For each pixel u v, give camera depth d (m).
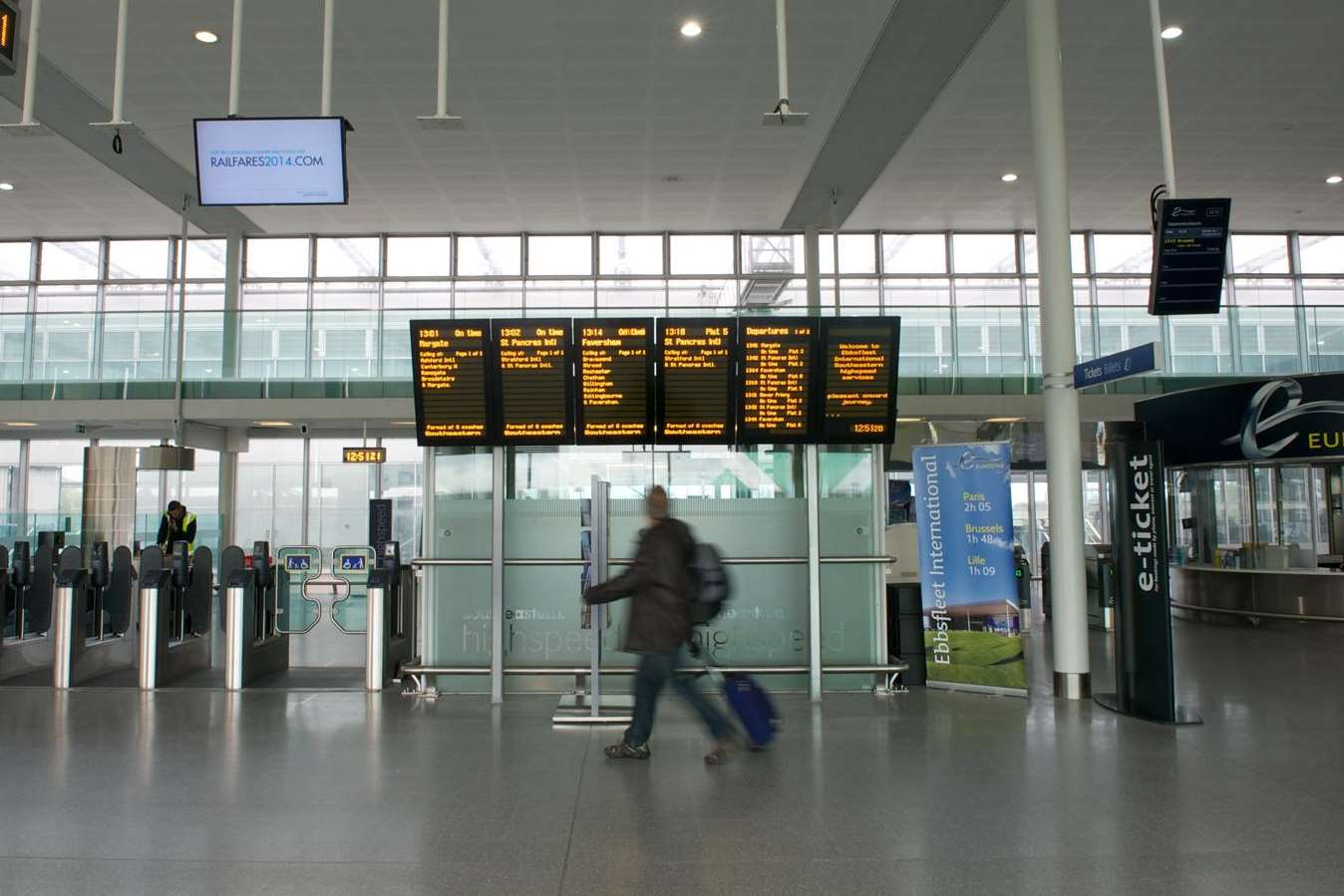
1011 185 16.77
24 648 9.18
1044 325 7.89
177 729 6.51
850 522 7.98
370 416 15.48
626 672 7.46
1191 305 7.94
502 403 7.54
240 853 4.07
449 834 4.30
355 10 10.35
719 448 8.01
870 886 3.69
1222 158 15.40
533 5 10.31
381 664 8.00
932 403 15.26
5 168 15.23
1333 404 12.75
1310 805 4.69
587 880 3.76
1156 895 3.60
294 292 19.17
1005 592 7.70
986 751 5.80
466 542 7.93
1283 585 13.29
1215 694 7.77
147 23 10.55
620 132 13.99
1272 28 11.02
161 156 14.62
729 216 18.20
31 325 15.83
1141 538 6.85
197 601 9.78
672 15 10.59
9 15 6.43
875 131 13.96
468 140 14.24
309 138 7.77
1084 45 11.34
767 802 4.77
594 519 6.86
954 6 10.41
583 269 19.36
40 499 19.08
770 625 7.91
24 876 3.80
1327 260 19.95
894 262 19.67
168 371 15.73
